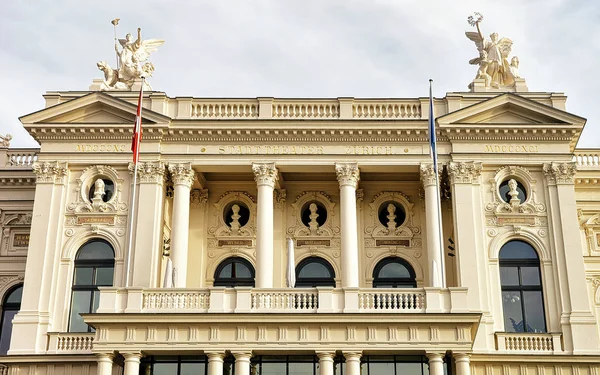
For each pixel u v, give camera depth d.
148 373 37.03
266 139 43.62
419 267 44.88
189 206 44.97
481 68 46.34
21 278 46.75
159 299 37.53
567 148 43.31
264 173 43.19
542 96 44.88
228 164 43.38
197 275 44.56
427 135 43.53
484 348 39.78
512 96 43.25
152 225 42.03
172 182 43.91
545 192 42.91
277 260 44.91
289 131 43.38
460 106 44.28
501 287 41.53
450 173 43.03
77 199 42.94
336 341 36.62
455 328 36.81
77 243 42.28
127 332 36.69
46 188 42.97
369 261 45.03
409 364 37.19
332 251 45.28
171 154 43.44
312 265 45.34
